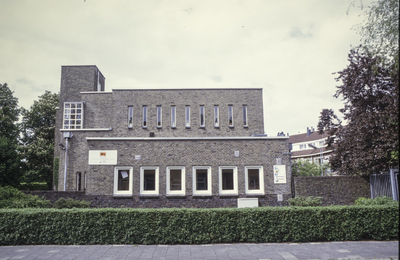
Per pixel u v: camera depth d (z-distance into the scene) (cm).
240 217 985
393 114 1421
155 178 1580
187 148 1605
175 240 962
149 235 966
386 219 997
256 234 975
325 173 3059
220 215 980
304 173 2988
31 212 975
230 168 1608
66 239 962
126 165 1576
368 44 1164
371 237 1012
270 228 978
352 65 1742
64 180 2269
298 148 6650
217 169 1596
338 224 991
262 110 2572
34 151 3925
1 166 2373
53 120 4209
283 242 980
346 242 970
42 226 966
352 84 1733
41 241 963
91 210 980
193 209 990
